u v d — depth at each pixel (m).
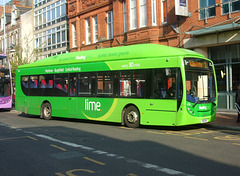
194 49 17.56
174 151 7.34
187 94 10.37
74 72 14.09
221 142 8.54
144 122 11.20
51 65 15.54
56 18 33.84
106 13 24.62
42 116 16.02
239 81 15.96
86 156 6.93
